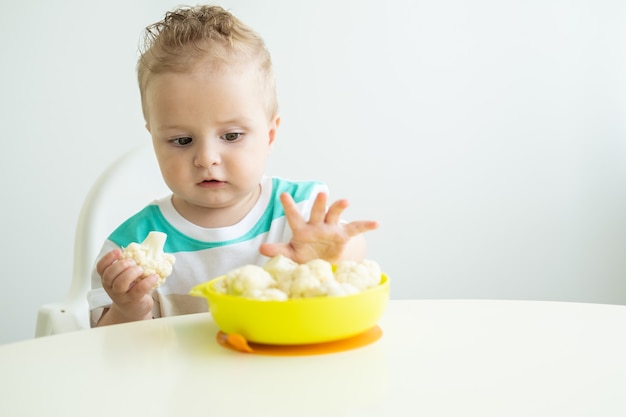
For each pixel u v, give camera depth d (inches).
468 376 23.5
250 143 42.8
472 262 88.5
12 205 83.8
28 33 82.5
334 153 86.2
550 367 24.3
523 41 86.4
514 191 88.0
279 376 24.0
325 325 25.9
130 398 22.4
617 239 89.1
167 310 47.1
